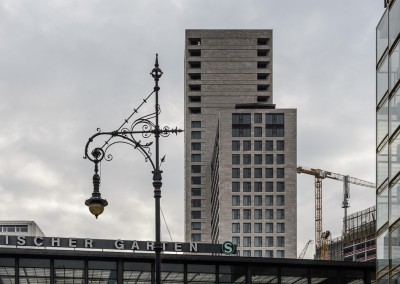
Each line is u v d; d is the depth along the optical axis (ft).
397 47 149.59
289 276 263.49
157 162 112.06
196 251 268.82
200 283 259.39
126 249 263.49
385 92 159.33
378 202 163.32
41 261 253.03
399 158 146.61
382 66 162.50
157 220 110.93
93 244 262.67
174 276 259.19
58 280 252.21
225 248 270.05
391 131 153.07
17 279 249.75
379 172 163.32
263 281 262.06
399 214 145.69
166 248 267.18
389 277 152.05
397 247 146.51
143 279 255.91
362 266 264.72
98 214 114.21
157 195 111.34
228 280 260.62
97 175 115.14
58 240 261.03
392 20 154.30
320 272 264.72
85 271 253.65
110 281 254.47
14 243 258.98
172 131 114.01
